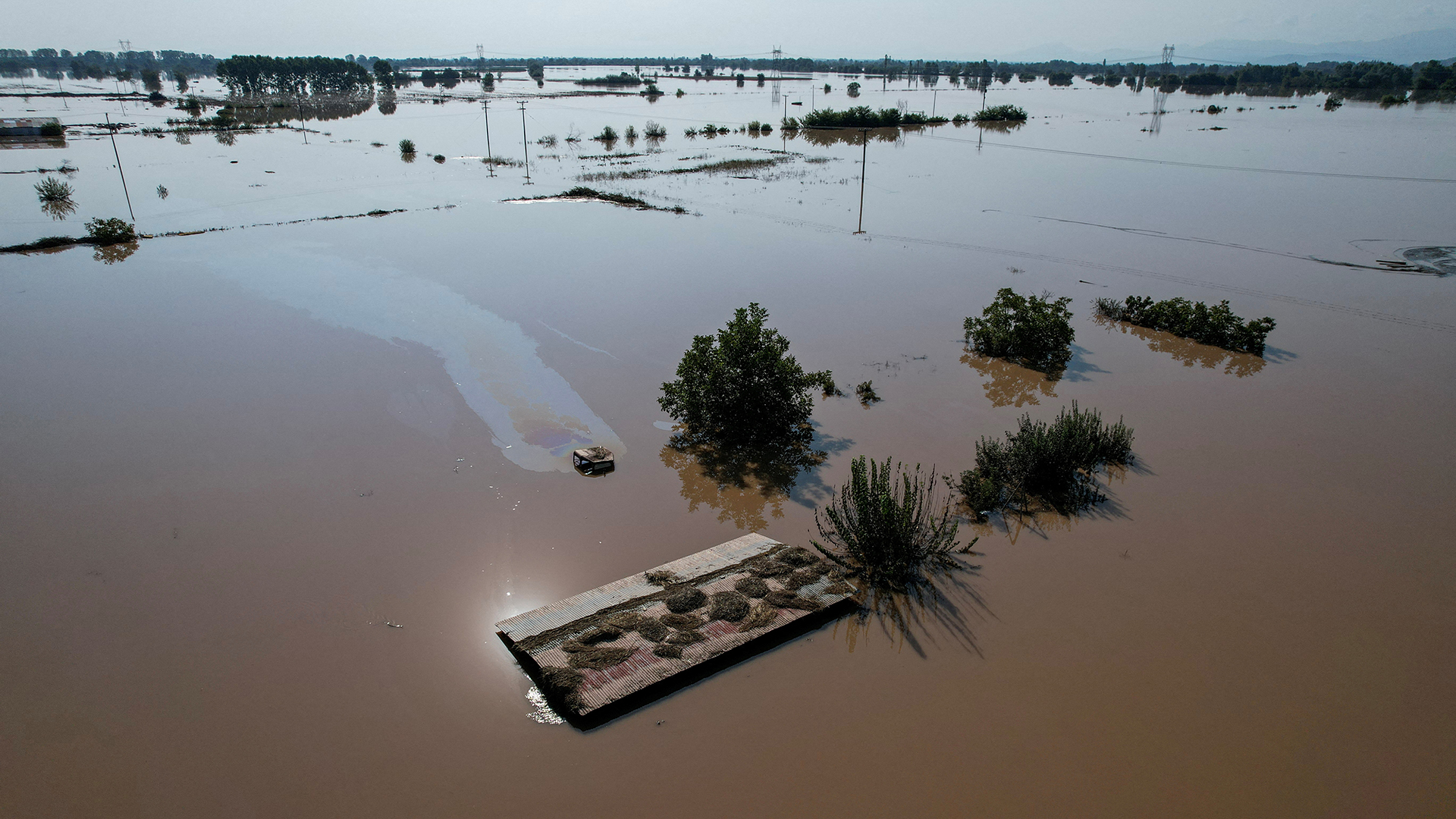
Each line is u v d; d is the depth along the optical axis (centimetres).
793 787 816
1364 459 1478
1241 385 1825
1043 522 1292
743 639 984
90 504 1323
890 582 1125
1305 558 1191
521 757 857
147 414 1633
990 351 2009
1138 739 879
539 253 2884
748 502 1349
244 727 900
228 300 2327
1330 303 2370
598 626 1002
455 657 1002
